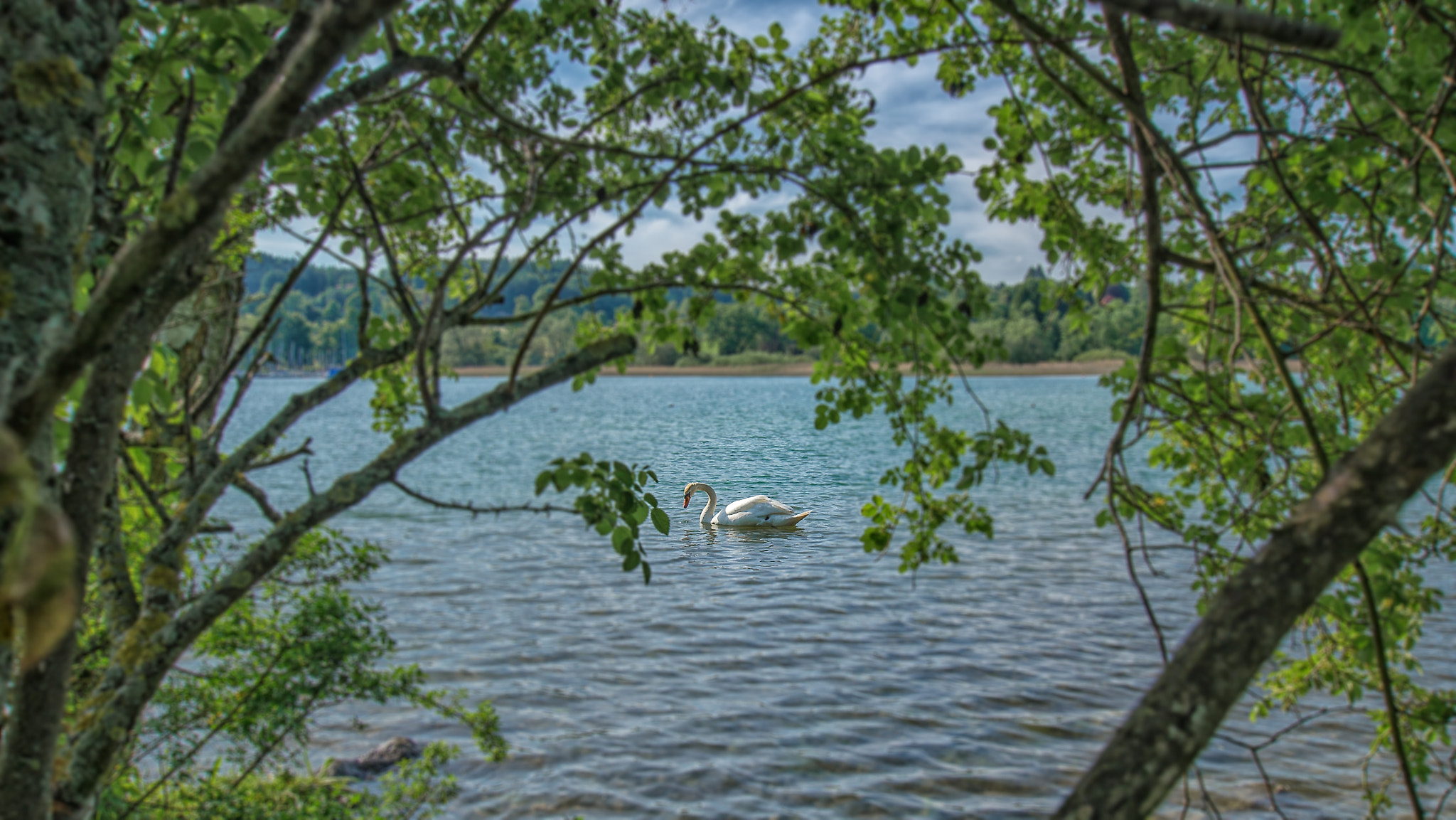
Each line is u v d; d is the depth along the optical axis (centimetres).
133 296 162
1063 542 2116
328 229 346
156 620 311
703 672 1240
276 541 291
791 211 330
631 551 302
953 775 998
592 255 329
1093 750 1051
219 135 248
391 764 996
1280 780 986
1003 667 1266
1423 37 351
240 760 607
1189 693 144
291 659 570
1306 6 370
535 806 930
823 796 961
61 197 200
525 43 423
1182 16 152
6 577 78
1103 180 539
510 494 2958
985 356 373
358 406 10344
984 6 446
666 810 927
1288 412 436
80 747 273
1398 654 473
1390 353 337
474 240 299
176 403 446
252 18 274
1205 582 416
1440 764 459
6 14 193
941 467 420
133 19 269
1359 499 150
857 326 374
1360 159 384
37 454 199
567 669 1262
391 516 2577
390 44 236
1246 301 279
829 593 1484
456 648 1356
